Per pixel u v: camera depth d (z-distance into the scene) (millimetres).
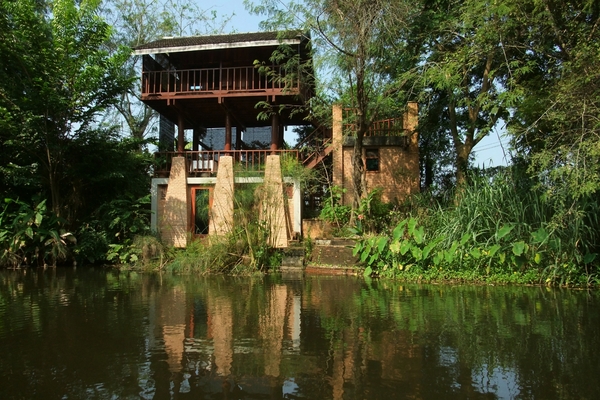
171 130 19578
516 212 10633
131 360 4602
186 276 11898
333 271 12477
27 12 13000
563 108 8781
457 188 13039
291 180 15586
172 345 5125
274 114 16703
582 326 6016
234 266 12664
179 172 15891
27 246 13773
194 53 16859
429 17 14102
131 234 14836
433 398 3662
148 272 12867
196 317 6570
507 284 10062
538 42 11219
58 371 4285
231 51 17000
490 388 3875
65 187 15297
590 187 7871
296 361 4566
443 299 8125
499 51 12148
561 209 9711
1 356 4742
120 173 14789
